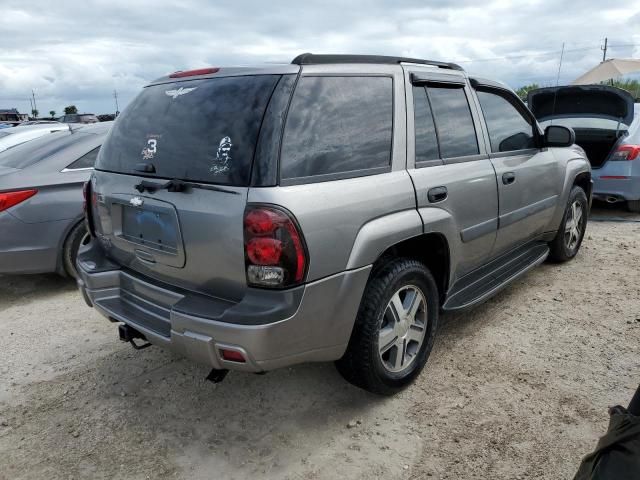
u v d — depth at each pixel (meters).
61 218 4.82
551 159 4.64
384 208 2.74
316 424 2.90
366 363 2.82
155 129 2.83
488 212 3.67
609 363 3.42
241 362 2.36
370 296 2.77
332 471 2.54
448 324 4.05
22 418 3.03
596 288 4.70
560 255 5.23
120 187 2.93
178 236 2.57
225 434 2.84
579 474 1.67
